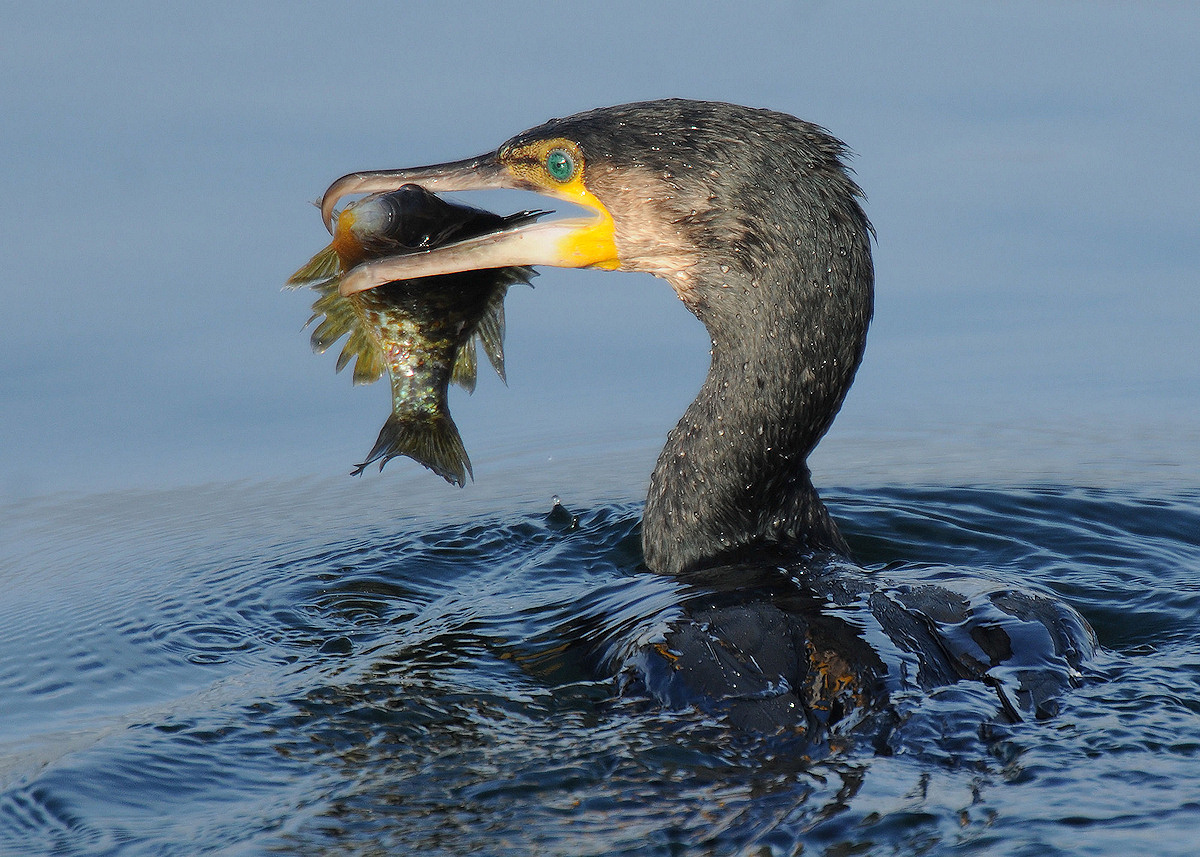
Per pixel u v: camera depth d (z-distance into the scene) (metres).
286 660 8.58
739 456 9.36
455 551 10.71
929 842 5.69
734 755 6.55
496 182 9.73
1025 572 9.77
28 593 10.45
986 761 6.34
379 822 6.25
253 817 6.38
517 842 6.00
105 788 6.71
